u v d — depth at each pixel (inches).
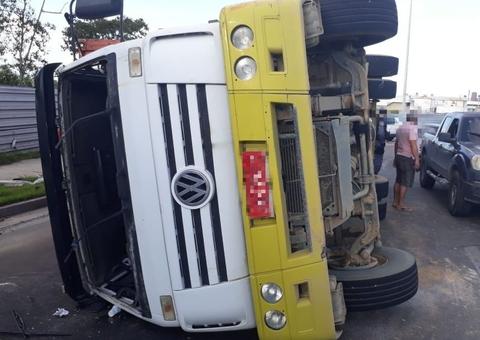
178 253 118.7
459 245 251.1
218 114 114.1
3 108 607.5
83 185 155.6
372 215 156.9
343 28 137.5
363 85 159.8
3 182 435.2
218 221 116.6
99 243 160.6
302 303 115.8
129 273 163.0
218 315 120.2
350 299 137.0
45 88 147.7
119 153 119.8
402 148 327.0
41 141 148.6
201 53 113.7
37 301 185.6
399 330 155.2
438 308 172.6
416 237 266.5
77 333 158.2
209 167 115.1
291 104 110.9
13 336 157.8
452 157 326.3
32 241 277.0
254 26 109.0
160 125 115.0
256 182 112.3
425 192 412.2
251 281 115.8
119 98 117.8
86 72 155.6
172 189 116.3
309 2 117.2
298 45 110.3
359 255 150.9
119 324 162.9
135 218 120.8
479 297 182.9
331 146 134.6
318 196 114.3
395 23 143.7
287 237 114.7
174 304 121.6
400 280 140.6
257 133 110.7
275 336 117.0
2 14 867.4
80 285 166.7
